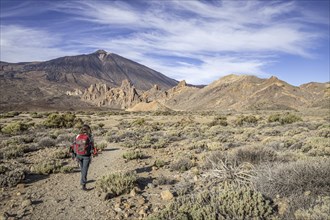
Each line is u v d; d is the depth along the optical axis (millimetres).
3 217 6871
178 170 11844
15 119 58750
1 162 13508
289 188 7098
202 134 25375
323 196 6602
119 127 38969
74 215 7020
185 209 6281
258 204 6324
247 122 42125
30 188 9359
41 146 19125
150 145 19141
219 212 6094
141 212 6996
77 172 11703
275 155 11203
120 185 8906
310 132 23312
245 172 8695
